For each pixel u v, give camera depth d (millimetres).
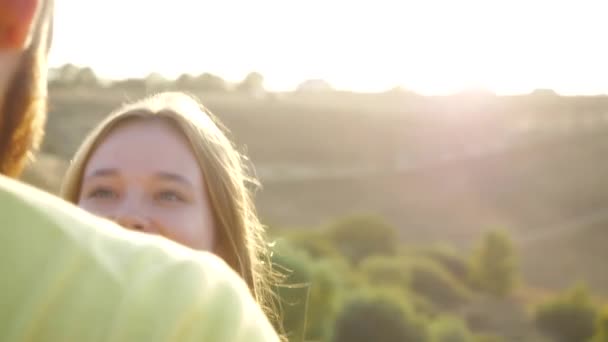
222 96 138875
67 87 101875
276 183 114438
